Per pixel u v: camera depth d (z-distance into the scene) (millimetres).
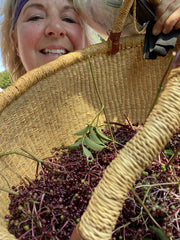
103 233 135
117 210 139
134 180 146
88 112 320
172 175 198
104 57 295
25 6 357
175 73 169
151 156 148
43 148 289
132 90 319
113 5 328
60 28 354
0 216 199
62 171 216
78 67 291
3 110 246
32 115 276
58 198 195
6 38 434
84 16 369
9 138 252
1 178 226
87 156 213
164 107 155
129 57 299
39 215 181
